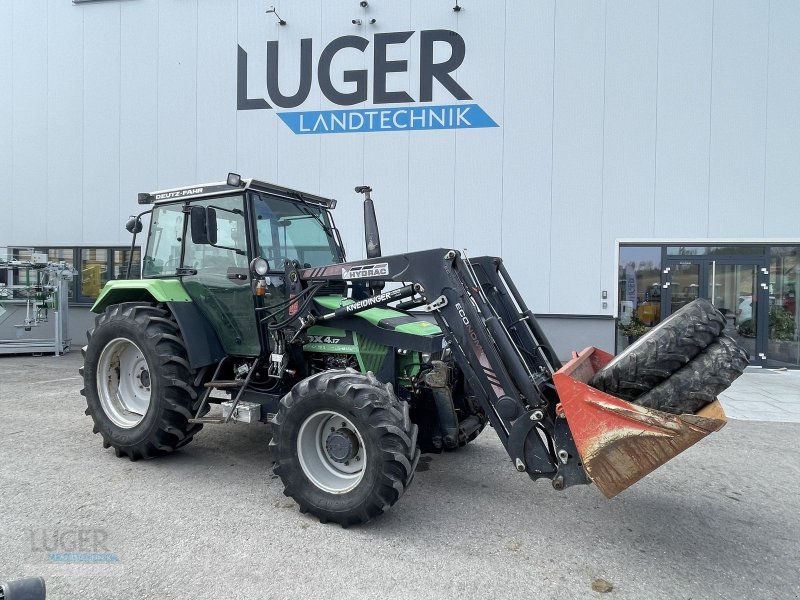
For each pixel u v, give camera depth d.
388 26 9.27
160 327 3.86
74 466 3.81
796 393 6.93
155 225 4.41
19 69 10.83
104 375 4.09
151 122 10.30
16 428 4.80
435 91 9.16
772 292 8.64
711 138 8.47
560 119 8.80
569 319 8.92
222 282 3.87
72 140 10.69
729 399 6.55
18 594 1.38
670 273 8.80
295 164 9.75
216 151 10.06
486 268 3.64
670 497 3.47
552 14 8.74
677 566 2.59
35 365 8.48
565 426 2.73
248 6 9.78
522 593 2.32
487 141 9.04
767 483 3.74
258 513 3.10
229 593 2.27
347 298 3.84
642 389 2.66
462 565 2.55
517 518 3.11
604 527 3.01
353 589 2.32
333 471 3.09
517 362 2.91
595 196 8.76
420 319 4.08
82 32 10.51
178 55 10.12
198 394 3.91
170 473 3.72
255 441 4.50
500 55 8.93
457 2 8.98
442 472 3.88
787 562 2.65
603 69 8.66
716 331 2.63
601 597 2.31
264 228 3.85
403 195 9.35
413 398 3.59
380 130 9.38
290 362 3.80
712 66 8.41
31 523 2.89
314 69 9.59
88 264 10.87
